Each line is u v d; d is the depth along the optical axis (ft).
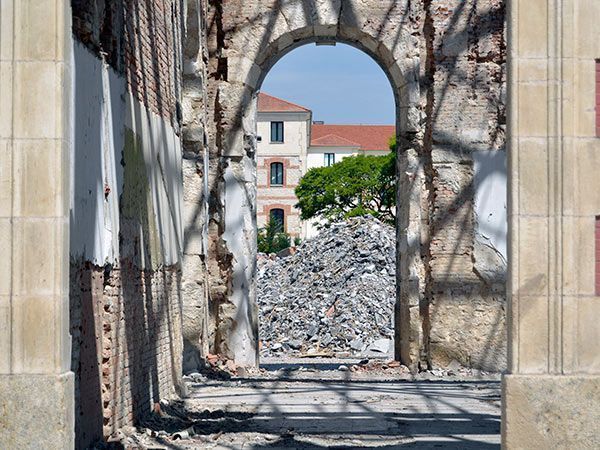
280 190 283.38
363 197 230.27
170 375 56.49
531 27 31.30
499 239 73.92
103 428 40.37
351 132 328.49
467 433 46.88
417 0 75.15
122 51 44.11
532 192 31.12
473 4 74.54
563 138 31.12
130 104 45.73
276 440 44.16
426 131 75.10
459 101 74.43
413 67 74.84
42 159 29.99
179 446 41.93
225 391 63.26
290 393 62.59
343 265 116.57
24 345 29.76
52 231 29.94
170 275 56.65
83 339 37.37
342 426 48.78
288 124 284.00
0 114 30.01
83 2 37.32
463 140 74.23
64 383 29.68
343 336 104.06
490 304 73.87
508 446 30.55
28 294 29.84
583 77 31.24
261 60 76.18
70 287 35.32
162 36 55.01
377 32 74.95
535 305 30.94
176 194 59.11
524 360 30.89
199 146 71.97
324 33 76.54
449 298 74.08
